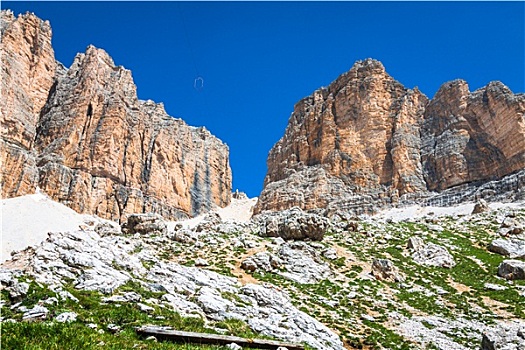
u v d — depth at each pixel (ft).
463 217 308.60
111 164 554.46
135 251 166.09
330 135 540.11
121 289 95.50
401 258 207.51
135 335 66.54
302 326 107.55
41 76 578.66
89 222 465.06
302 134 576.61
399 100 558.56
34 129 540.11
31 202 463.01
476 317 139.64
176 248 186.80
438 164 488.85
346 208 458.50
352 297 151.02
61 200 497.05
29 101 550.77
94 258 109.40
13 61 534.78
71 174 523.29
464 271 193.67
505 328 129.08
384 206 467.52
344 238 234.99
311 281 165.17
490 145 463.42
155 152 635.25
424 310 144.97
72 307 77.87
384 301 150.41
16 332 51.19
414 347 111.45
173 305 95.20
